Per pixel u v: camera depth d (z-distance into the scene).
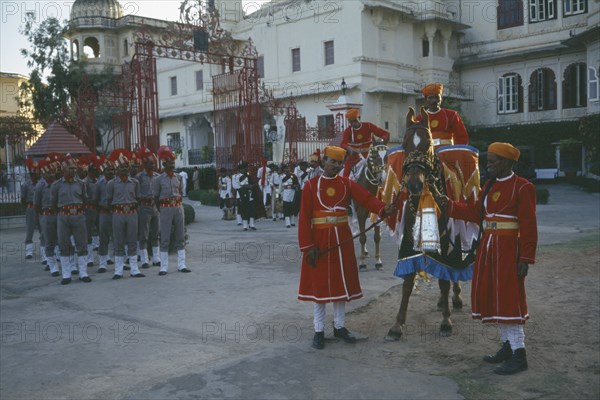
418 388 4.68
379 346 5.81
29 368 5.53
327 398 4.53
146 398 4.63
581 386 4.68
